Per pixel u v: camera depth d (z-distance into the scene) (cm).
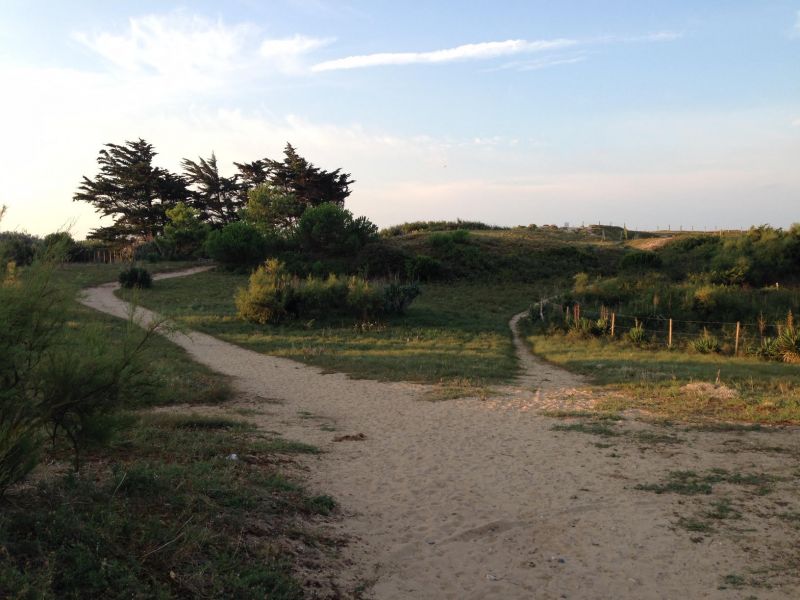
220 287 4325
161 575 434
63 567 402
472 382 1648
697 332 2730
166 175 7650
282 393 1489
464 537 609
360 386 1602
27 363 503
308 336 2700
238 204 8312
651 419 1166
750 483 775
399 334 2800
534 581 515
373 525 636
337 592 476
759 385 1512
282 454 870
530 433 1075
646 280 3941
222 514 558
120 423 549
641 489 761
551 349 2373
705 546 585
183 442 848
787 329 2109
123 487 561
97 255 6469
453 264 5303
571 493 749
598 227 9338
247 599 432
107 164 7569
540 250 5922
